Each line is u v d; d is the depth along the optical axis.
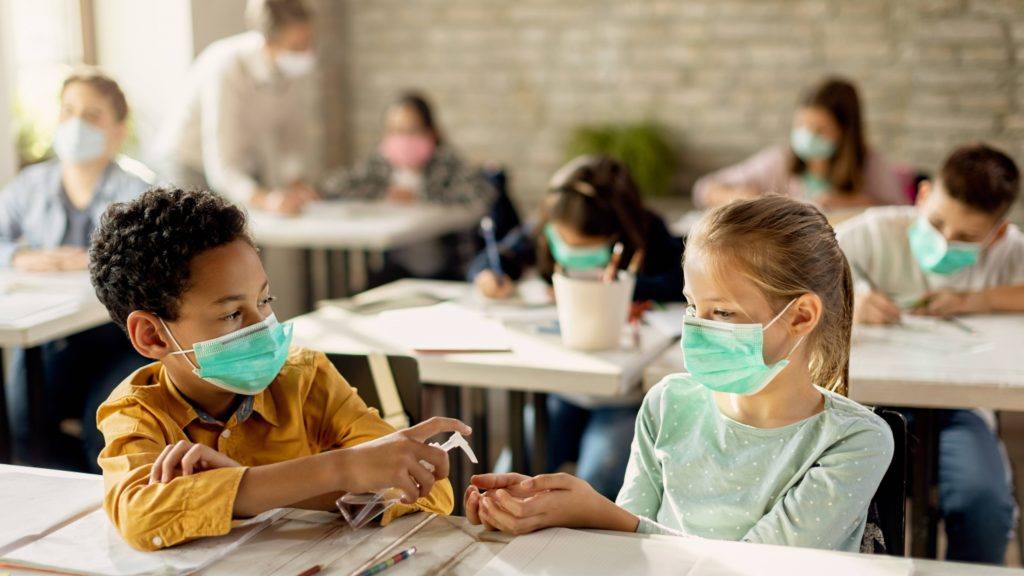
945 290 2.32
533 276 2.84
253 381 1.23
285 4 3.85
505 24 5.14
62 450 2.57
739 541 1.19
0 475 1.27
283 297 4.72
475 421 2.36
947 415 2.12
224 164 3.86
